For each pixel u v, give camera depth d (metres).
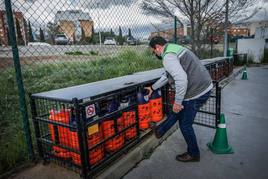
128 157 2.52
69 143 2.21
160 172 2.41
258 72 10.62
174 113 2.55
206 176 2.29
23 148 2.60
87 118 2.05
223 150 2.76
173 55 2.23
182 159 2.59
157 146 3.02
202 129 3.48
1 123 3.31
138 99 2.95
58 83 5.42
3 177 2.23
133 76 3.50
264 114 4.25
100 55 7.32
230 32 13.56
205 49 10.93
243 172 2.34
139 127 2.90
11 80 5.02
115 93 2.38
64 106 2.19
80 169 2.18
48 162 2.47
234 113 4.35
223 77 7.85
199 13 9.38
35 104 2.38
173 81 2.47
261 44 14.02
